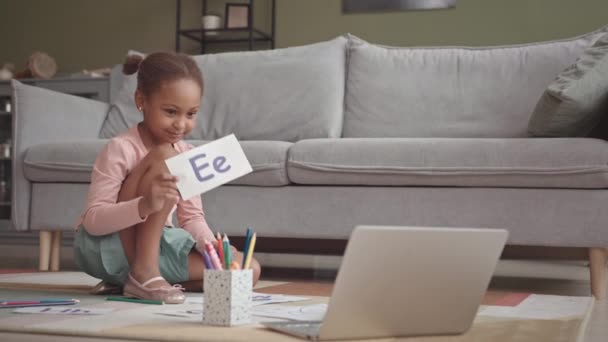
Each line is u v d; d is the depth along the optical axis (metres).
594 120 2.32
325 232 2.37
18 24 5.59
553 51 2.75
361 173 2.31
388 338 1.15
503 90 2.76
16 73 5.07
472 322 1.22
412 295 1.13
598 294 2.09
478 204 2.20
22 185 2.79
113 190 1.66
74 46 5.51
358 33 4.96
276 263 3.48
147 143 1.73
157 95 1.61
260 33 4.98
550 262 3.66
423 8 4.82
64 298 1.66
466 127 2.75
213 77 3.16
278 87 3.04
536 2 4.64
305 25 5.07
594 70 2.22
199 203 1.90
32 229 2.78
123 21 5.43
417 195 2.27
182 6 5.33
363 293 1.08
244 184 2.48
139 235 1.62
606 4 4.51
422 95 2.85
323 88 2.99
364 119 2.90
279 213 2.43
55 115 2.95
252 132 3.01
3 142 4.97
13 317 1.32
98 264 1.70
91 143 2.73
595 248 2.11
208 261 1.27
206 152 1.49
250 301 1.26
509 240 2.17
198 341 1.11
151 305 1.52
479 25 4.74
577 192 2.11
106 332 1.16
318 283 2.34
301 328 1.15
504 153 2.17
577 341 1.18
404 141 2.32
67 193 2.73
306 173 2.38
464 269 1.15
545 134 2.34
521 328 1.29
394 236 1.05
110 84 4.66
